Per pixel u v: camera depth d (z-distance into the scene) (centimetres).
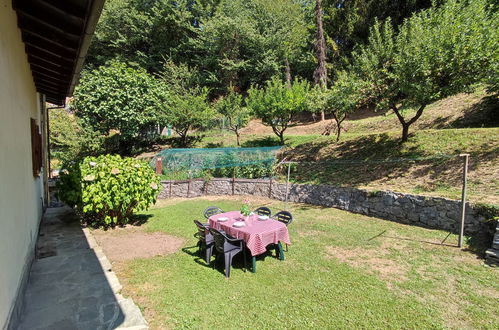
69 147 1287
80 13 266
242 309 340
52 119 1379
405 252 510
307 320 321
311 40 2119
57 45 379
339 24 1966
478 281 403
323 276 429
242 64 2184
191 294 373
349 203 792
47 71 512
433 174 731
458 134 848
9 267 242
